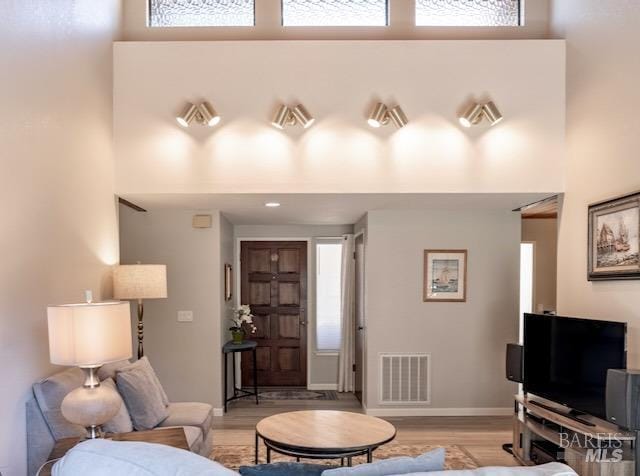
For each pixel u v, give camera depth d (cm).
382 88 453
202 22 496
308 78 452
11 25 279
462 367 582
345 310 715
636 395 303
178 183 450
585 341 372
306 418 370
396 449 463
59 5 342
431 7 497
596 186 406
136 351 578
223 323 609
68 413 254
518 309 583
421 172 454
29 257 298
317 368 741
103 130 426
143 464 151
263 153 452
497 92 454
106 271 432
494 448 466
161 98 451
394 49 453
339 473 160
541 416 397
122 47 451
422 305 583
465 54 454
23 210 291
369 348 580
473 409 581
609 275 382
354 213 607
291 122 445
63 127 348
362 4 497
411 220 582
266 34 491
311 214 615
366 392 591
